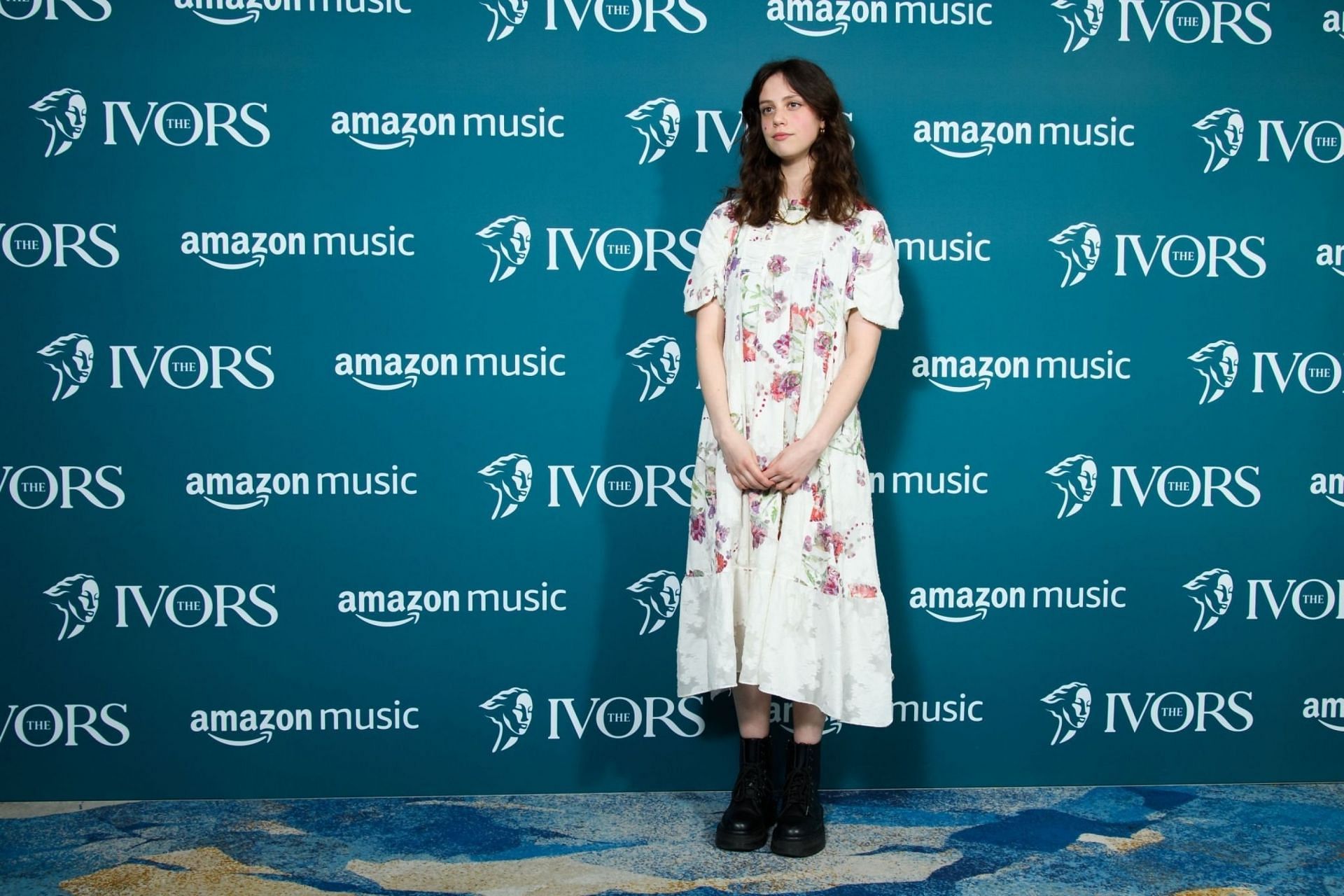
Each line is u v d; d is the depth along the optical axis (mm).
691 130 2537
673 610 2588
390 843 2287
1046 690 2617
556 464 2562
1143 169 2564
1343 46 2562
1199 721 2629
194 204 2490
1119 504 2600
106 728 2531
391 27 2500
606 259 2545
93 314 2486
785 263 2230
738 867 2164
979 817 2418
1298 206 2580
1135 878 2105
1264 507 2609
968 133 2551
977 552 2598
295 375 2520
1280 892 2051
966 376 2576
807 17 2533
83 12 2455
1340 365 2600
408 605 2561
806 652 2199
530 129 2523
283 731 2555
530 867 2162
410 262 2521
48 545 2508
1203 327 2584
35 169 2463
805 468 2156
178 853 2236
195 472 2518
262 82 2486
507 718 2586
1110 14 2549
